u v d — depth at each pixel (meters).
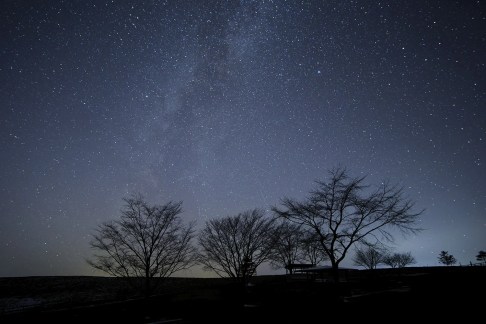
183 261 22.31
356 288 18.00
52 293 29.25
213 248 23.56
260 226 24.25
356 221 22.20
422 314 11.38
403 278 18.73
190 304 16.73
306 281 23.38
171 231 22.81
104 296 25.48
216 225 24.25
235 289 20.16
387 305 12.84
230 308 15.40
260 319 13.41
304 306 14.38
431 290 13.99
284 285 20.81
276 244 24.38
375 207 21.86
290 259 29.23
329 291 17.53
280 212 24.02
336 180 23.28
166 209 23.16
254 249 23.34
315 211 22.81
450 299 12.56
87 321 16.14
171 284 28.17
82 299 24.80
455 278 15.43
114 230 21.66
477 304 11.71
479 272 16.52
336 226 22.33
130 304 17.61
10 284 33.12
